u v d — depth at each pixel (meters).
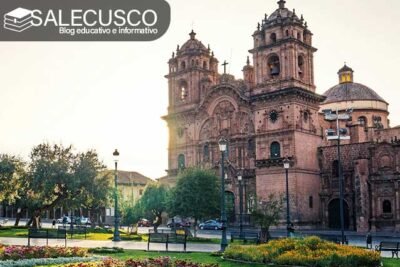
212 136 91.50
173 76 100.75
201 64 98.81
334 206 81.31
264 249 31.11
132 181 120.31
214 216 61.97
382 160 75.12
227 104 90.19
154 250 39.56
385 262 31.02
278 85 81.00
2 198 78.94
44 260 29.02
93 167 67.75
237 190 85.62
